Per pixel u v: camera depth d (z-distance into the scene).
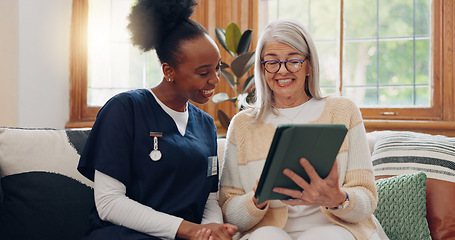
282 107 1.84
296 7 3.50
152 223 1.50
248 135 1.83
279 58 1.74
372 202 1.61
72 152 1.89
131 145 1.58
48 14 3.29
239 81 3.45
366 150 1.71
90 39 3.57
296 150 1.26
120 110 1.59
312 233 1.46
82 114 3.52
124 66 3.61
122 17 3.60
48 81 3.31
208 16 3.46
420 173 1.95
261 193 1.33
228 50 3.15
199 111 1.85
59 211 1.81
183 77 1.63
